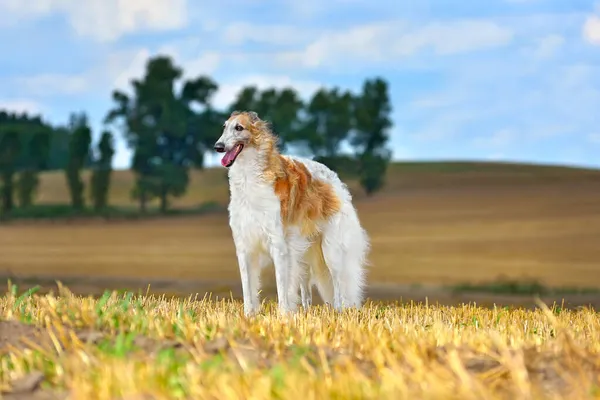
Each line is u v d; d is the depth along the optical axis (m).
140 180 73.69
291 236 10.73
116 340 6.78
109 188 81.50
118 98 78.12
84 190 81.31
